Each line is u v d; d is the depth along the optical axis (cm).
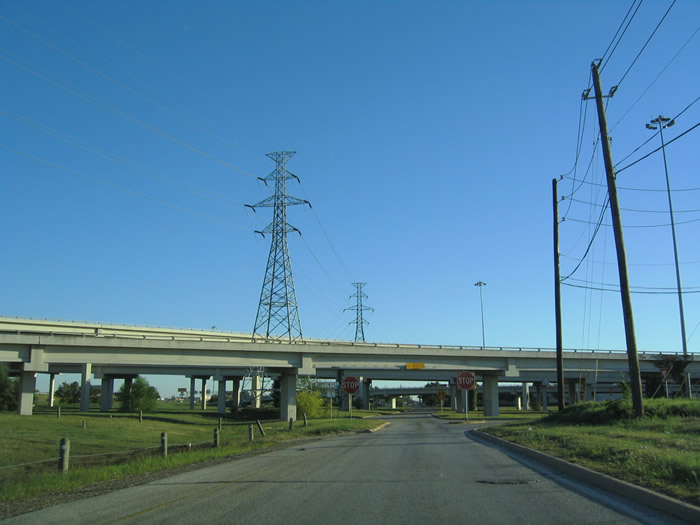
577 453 1638
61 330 8275
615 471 1279
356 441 2970
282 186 7125
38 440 3522
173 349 6244
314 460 1956
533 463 1675
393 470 1592
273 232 7094
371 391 17062
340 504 1088
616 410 2809
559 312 3728
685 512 889
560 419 3281
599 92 2786
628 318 2664
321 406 7794
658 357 6781
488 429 3469
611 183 2712
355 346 7281
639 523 877
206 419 7500
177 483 1482
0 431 3850
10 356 5462
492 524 894
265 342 6812
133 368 9994
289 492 1248
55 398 15038
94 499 1280
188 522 969
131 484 1518
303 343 7025
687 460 1216
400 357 7569
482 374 8038
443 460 1833
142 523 976
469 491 1201
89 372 8700
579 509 991
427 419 6750
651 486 1084
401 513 991
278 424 5553
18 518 1084
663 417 2566
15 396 8412
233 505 1114
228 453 2398
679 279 5322
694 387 7988
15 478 1903
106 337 5831
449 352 7650
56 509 1168
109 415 6781
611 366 8006
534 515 952
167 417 7125
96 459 2794
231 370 10044
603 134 2756
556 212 3797
